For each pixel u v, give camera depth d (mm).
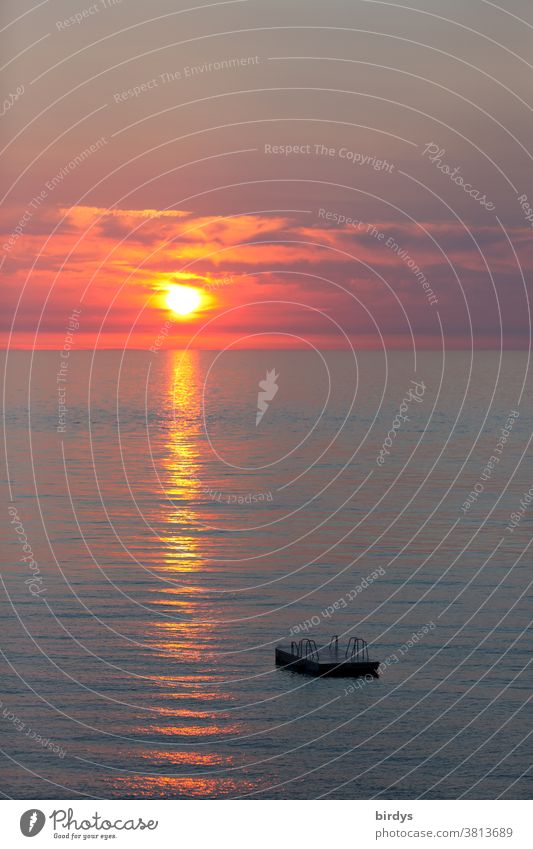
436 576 65188
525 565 68062
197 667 45875
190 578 63969
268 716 39594
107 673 44688
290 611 56688
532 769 35000
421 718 39719
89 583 62031
